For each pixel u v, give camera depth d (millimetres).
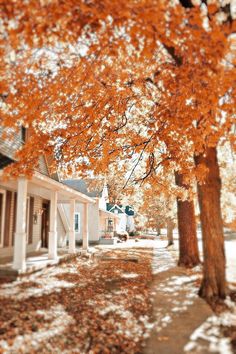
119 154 10500
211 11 4520
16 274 10453
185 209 15820
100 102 9258
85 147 9961
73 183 35156
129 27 4660
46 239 20719
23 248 10938
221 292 8555
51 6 4316
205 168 8328
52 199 14633
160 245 31141
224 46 4711
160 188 12570
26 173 8750
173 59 7070
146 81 8805
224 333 5969
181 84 6367
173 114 7457
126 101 9570
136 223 56344
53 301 7934
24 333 5668
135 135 10453
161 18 4438
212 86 5664
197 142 7719
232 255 20172
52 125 9523
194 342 5500
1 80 6379
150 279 11750
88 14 4449
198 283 10898
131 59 6684
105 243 31875
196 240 15648
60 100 8789
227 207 20500
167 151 9977
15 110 7438
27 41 4711
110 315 7008
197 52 5090
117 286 10320
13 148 12297
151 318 6883
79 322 6434
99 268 14312
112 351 5082
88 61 7027
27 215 17000
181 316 7035
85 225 21156
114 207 48562
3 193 14398
